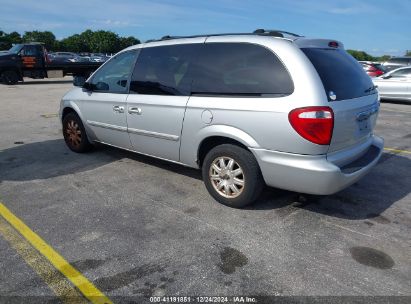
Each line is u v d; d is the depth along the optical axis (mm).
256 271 2799
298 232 3377
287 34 3633
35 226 3484
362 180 4746
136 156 5695
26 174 4918
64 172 4992
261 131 3365
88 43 105250
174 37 4414
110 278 2719
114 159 5555
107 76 5047
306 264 2891
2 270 2809
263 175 3514
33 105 11602
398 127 8344
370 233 3377
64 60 20141
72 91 5770
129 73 4695
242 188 3678
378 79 13156
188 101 3910
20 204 3971
